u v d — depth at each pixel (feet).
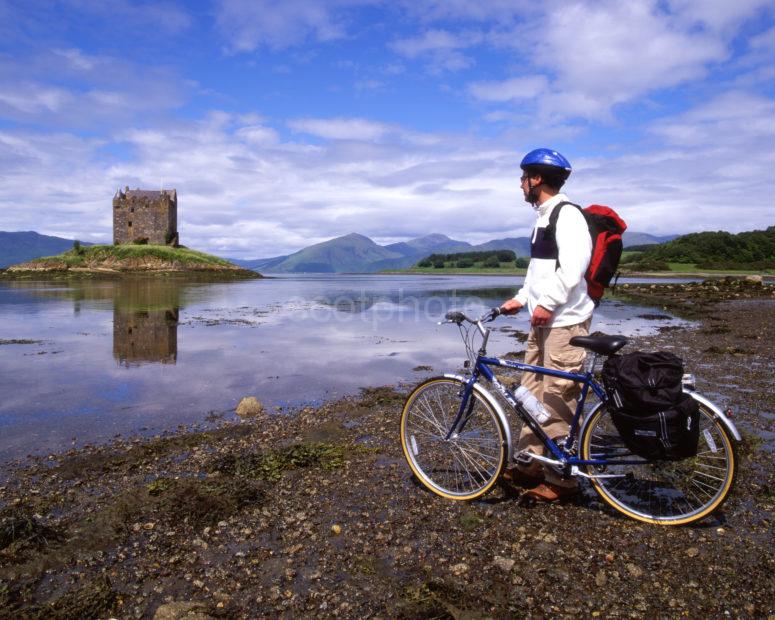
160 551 10.48
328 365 30.66
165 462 15.35
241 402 20.81
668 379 10.74
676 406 10.69
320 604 8.84
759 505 12.44
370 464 15.26
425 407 14.14
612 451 12.28
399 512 12.24
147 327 49.01
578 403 12.55
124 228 325.21
